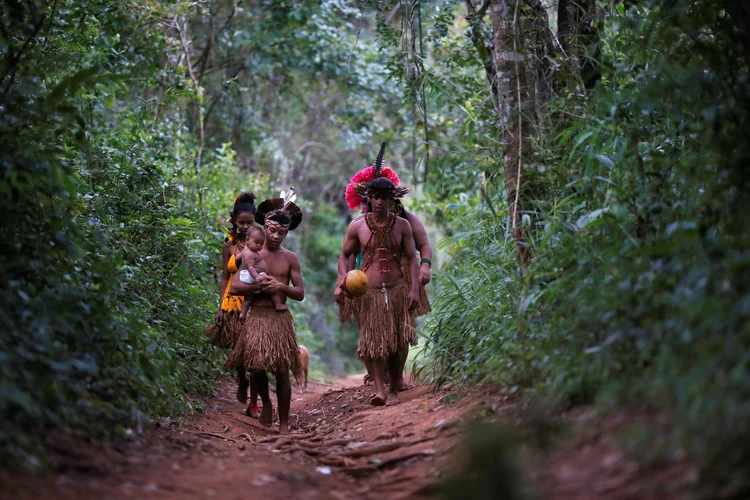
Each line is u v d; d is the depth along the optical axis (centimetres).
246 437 765
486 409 606
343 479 553
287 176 2770
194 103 2081
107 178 1016
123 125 1344
